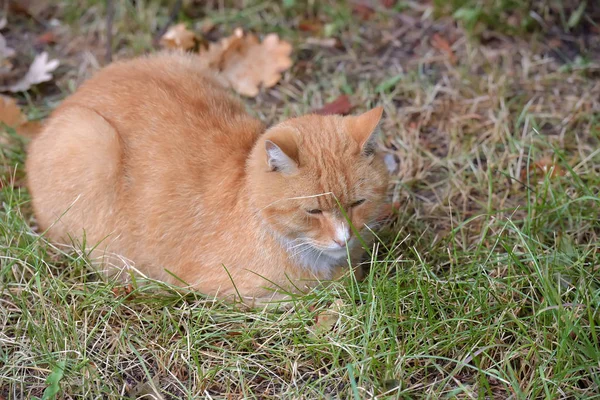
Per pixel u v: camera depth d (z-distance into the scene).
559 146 4.70
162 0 6.00
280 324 3.60
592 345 3.38
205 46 5.58
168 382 3.42
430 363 3.42
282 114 5.14
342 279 3.73
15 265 3.92
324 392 3.33
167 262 3.89
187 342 3.52
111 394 3.30
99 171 3.79
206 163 3.79
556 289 3.63
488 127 4.93
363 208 3.54
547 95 5.14
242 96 5.31
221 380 3.41
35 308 3.71
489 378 3.39
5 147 4.62
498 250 4.04
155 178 3.79
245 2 6.00
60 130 3.91
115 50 5.64
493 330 3.50
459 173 4.60
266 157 3.47
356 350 3.46
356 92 5.27
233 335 3.63
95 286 3.85
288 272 3.70
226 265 3.73
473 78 5.27
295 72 5.48
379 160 3.64
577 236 4.07
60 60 5.58
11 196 4.12
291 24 5.89
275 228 3.54
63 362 3.35
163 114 3.89
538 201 4.31
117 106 3.96
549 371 3.32
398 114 5.08
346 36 5.77
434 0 5.82
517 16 5.72
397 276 3.60
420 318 3.51
